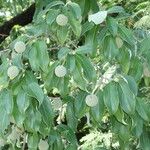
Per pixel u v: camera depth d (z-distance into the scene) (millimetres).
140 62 848
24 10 2195
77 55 791
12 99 771
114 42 815
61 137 904
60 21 810
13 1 2285
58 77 816
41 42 796
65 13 817
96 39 835
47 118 806
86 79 782
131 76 832
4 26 2035
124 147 927
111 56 812
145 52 834
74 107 903
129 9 1482
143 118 833
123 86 786
